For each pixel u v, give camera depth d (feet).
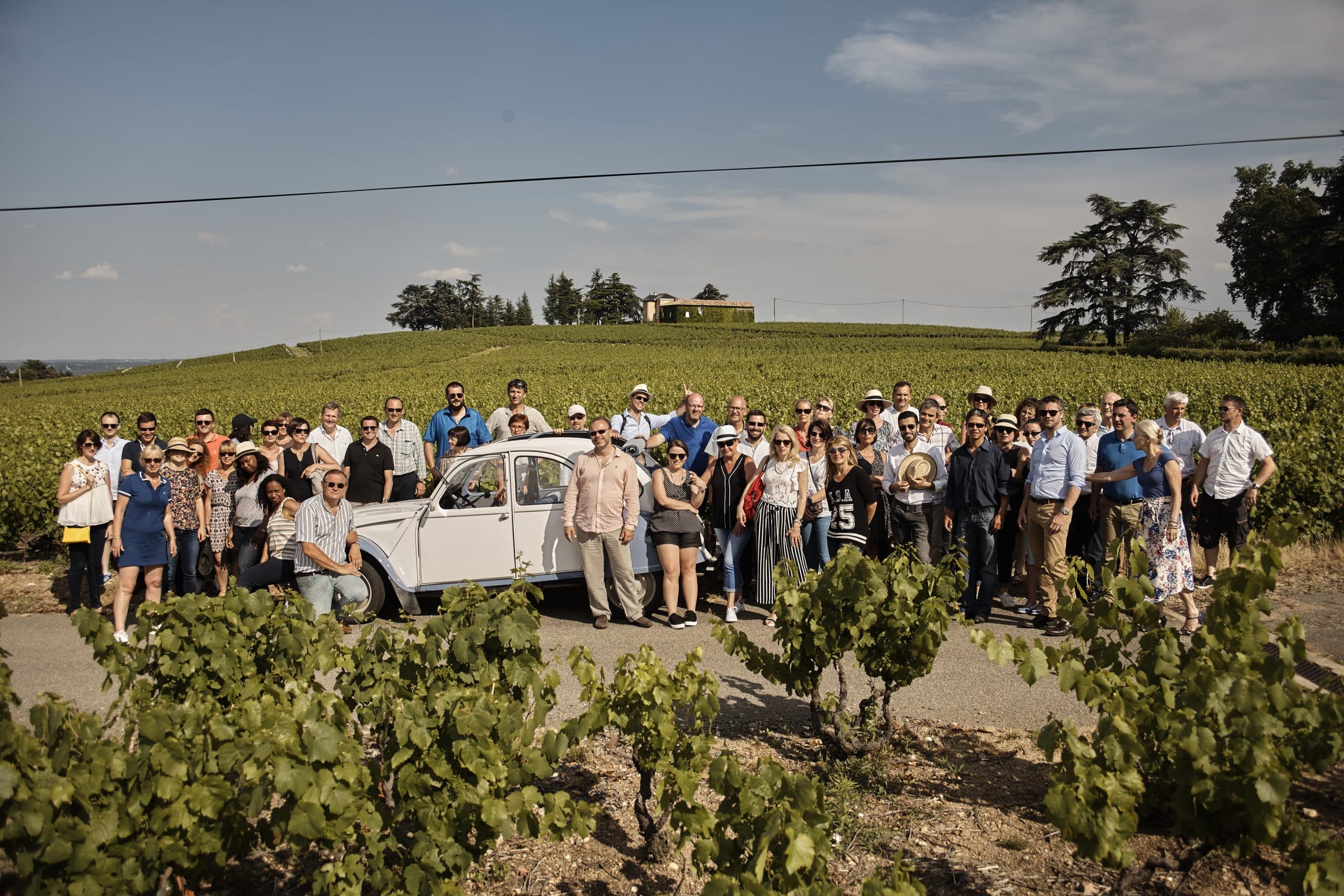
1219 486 26.07
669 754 11.96
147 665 12.64
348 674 12.43
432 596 29.01
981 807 13.71
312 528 21.29
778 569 15.65
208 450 30.94
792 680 15.56
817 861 9.45
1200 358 179.22
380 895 10.67
